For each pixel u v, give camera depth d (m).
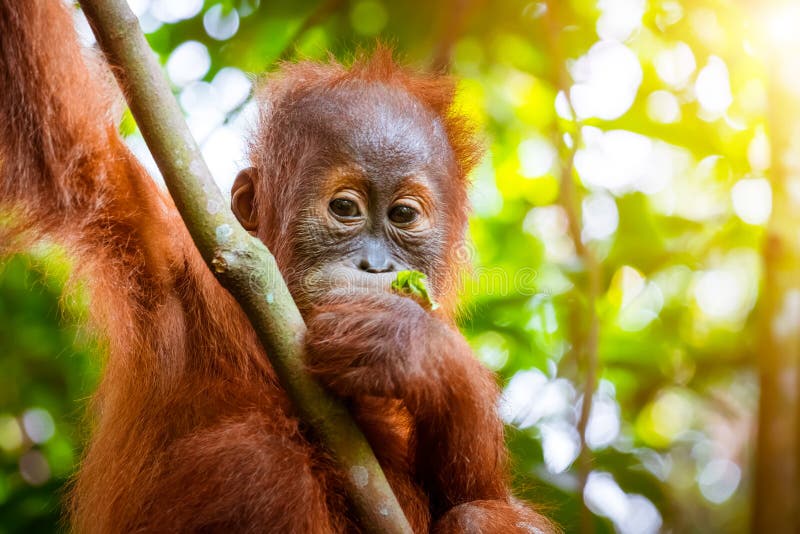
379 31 9.81
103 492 5.57
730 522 14.66
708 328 13.15
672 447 15.16
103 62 5.19
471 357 5.32
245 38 9.77
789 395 7.14
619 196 11.20
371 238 5.67
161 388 5.38
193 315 5.49
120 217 5.22
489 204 11.62
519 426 9.06
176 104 4.23
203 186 4.20
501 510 5.59
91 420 6.18
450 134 6.56
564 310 10.41
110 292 5.32
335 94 5.91
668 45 10.42
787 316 7.20
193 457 4.98
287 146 5.89
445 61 8.75
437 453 5.55
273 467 4.91
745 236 11.66
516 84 11.41
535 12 10.09
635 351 11.17
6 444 10.21
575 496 8.17
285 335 4.37
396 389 4.63
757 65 9.77
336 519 5.17
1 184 4.95
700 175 11.66
